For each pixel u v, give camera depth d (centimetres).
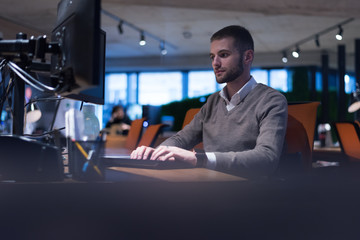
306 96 1109
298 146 172
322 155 319
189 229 73
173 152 116
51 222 72
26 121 143
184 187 73
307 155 172
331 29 870
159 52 1138
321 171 106
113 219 72
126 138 367
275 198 73
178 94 1212
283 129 143
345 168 112
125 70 1251
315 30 887
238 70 157
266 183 76
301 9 597
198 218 73
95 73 81
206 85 1196
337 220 74
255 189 73
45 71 120
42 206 73
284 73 1141
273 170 124
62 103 141
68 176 85
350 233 73
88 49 82
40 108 145
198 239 73
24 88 118
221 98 171
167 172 108
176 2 580
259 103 155
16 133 117
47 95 137
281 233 73
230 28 157
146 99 1236
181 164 121
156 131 301
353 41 985
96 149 83
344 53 1014
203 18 812
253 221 73
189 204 73
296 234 73
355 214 74
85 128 92
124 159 122
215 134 167
